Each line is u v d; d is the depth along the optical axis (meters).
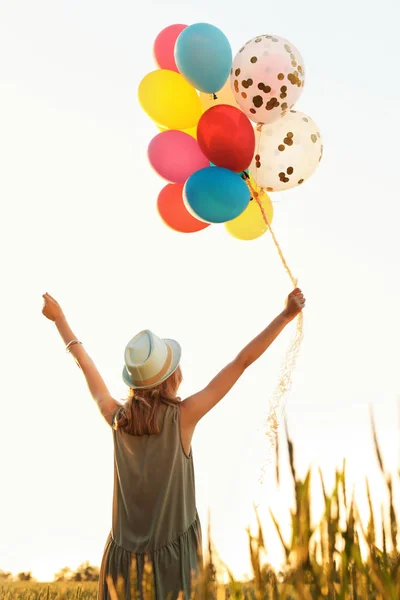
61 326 2.97
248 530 1.61
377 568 1.63
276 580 1.63
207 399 2.62
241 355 2.63
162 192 3.56
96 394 2.81
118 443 2.64
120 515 2.61
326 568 1.66
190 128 3.50
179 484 2.57
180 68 3.20
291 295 2.69
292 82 3.16
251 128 3.16
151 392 2.63
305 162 3.31
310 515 1.66
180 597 1.74
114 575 2.53
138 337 2.74
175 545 2.51
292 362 2.51
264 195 3.46
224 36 3.21
